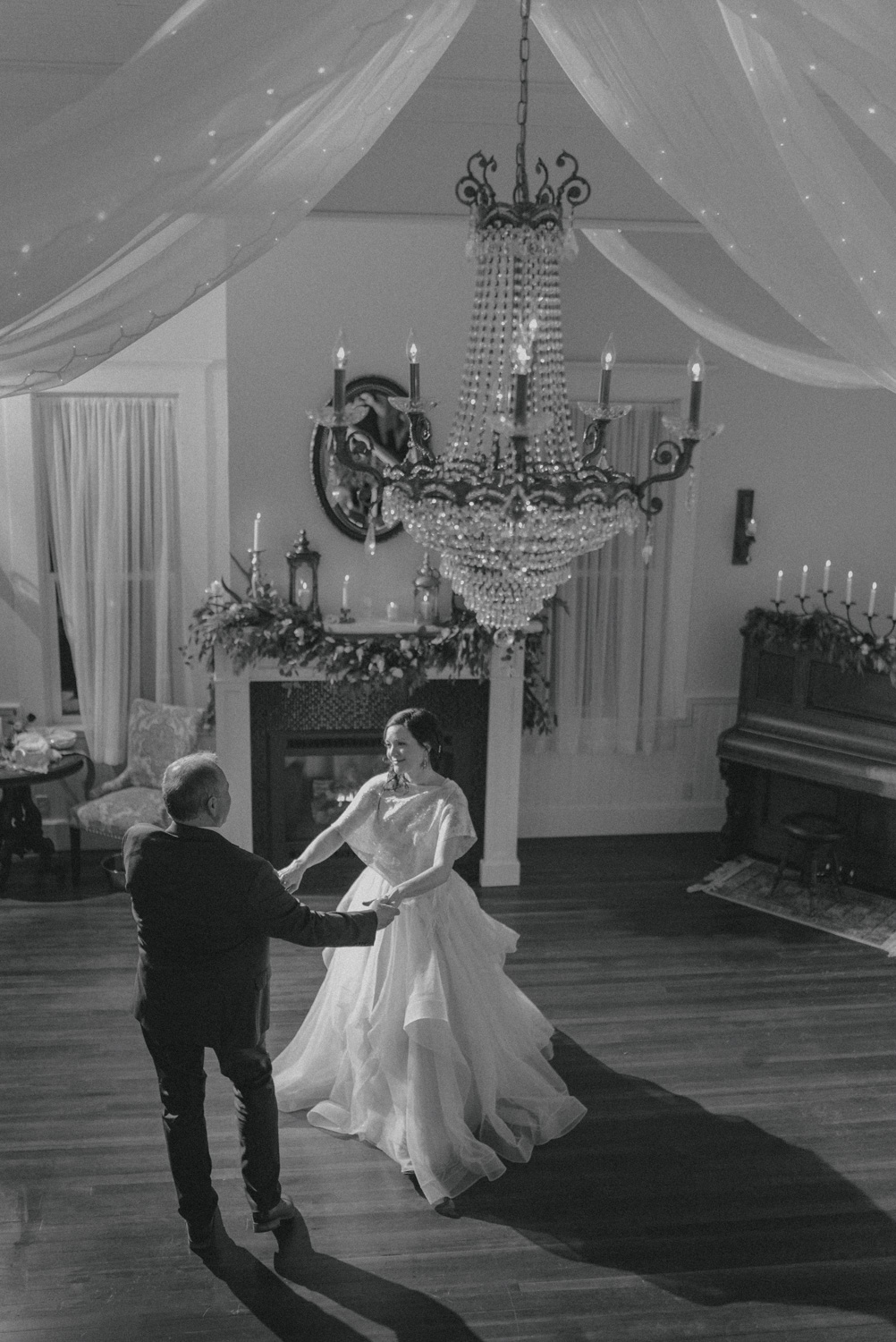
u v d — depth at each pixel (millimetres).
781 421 6570
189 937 3078
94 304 2467
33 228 2164
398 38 2332
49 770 5836
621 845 6848
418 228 5598
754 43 2436
